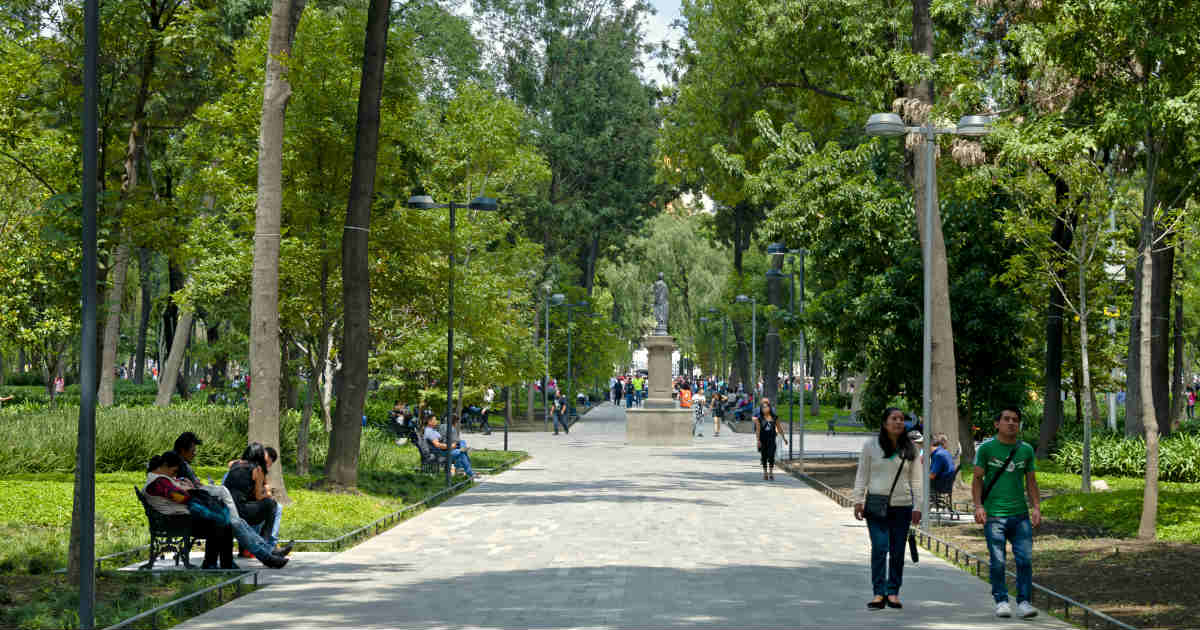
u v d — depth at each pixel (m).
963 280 30.33
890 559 11.38
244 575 12.59
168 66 25.77
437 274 27.30
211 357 48.41
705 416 82.88
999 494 10.99
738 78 38.03
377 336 33.47
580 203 68.19
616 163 70.44
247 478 15.03
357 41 25.50
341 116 25.34
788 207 32.19
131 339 81.75
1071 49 17.41
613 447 48.19
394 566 14.32
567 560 14.90
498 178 41.59
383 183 26.03
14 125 24.70
